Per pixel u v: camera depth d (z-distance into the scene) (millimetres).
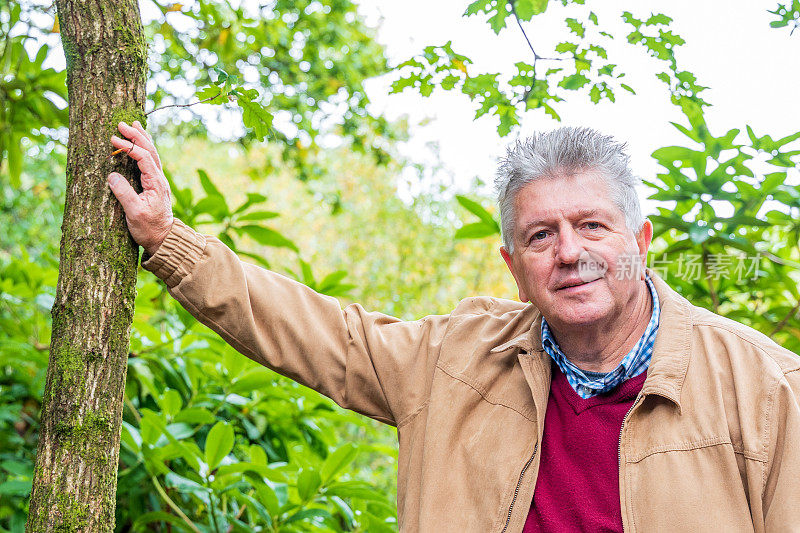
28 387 2414
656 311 1328
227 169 11812
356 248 8609
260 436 2441
